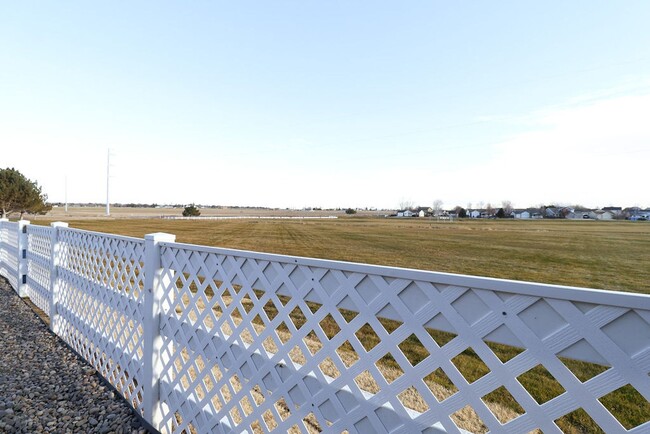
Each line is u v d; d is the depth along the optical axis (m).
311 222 65.44
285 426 1.48
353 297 1.25
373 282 1.21
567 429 2.67
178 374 2.11
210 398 1.88
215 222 56.59
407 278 1.10
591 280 10.45
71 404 2.59
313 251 17.20
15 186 29.31
